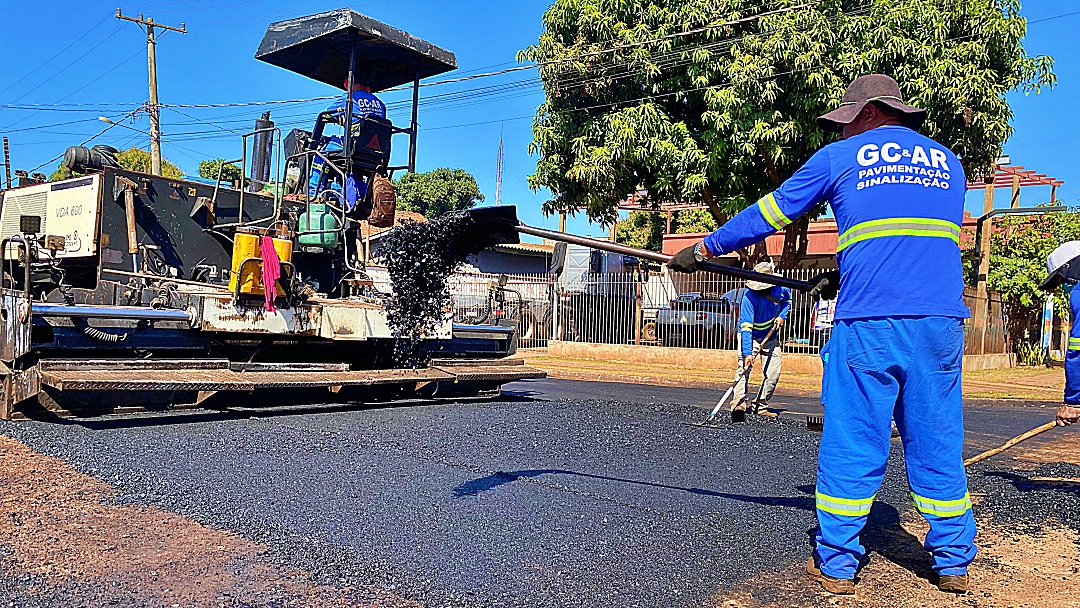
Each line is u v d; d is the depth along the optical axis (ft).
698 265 12.50
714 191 50.49
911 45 43.32
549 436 21.94
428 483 16.10
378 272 29.68
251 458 17.87
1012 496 16.80
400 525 13.28
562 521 13.74
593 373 47.98
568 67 50.19
